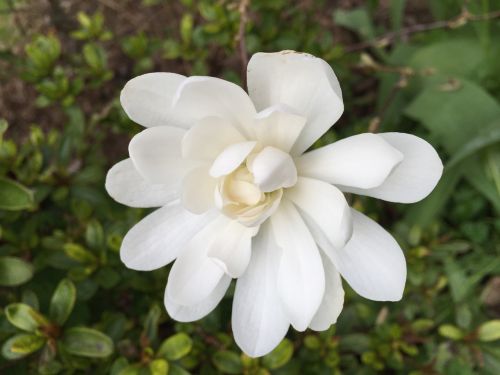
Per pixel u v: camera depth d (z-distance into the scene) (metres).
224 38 0.27
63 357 0.20
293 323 0.17
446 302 0.27
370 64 0.29
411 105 0.30
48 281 0.25
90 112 0.34
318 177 0.17
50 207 0.27
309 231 0.17
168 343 0.21
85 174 0.26
